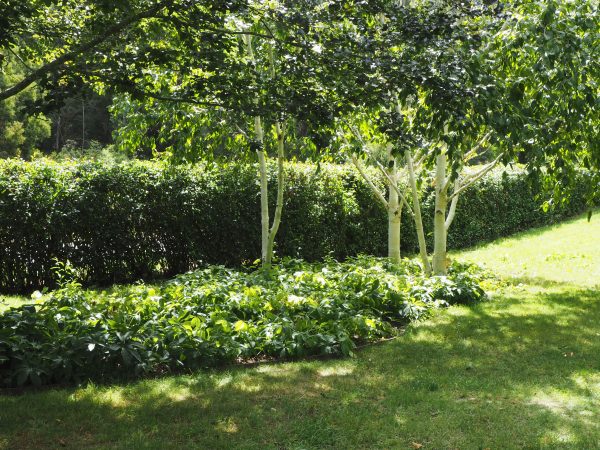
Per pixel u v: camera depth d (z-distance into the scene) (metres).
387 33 5.34
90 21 5.47
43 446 3.75
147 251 10.19
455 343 6.02
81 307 5.96
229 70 5.32
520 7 7.26
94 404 4.38
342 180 12.85
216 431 3.98
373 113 6.50
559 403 4.38
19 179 9.09
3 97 4.65
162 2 4.79
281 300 6.54
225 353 5.40
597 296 8.34
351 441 3.83
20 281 9.19
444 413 4.22
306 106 5.05
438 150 7.53
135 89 4.94
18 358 4.82
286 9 5.18
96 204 9.55
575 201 20.09
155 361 5.13
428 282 8.15
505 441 3.77
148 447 3.71
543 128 7.14
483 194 16.30
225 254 10.97
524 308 7.55
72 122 34.78
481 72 6.30
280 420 4.17
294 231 11.77
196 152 9.55
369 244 13.45
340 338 5.79
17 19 4.53
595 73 7.21
